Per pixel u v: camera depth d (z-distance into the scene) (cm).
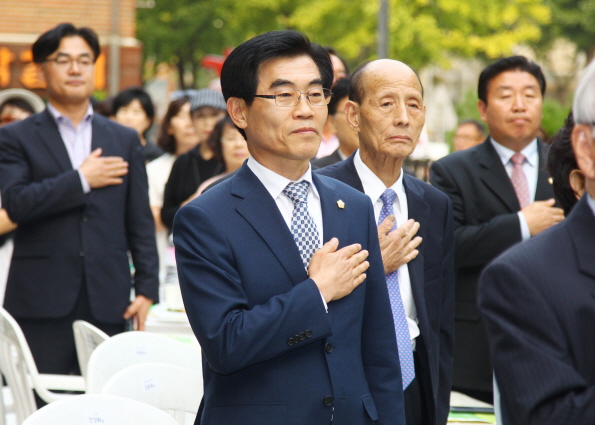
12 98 1158
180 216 409
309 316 382
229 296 388
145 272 764
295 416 388
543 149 705
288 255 403
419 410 526
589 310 303
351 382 400
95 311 732
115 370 543
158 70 3559
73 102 750
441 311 556
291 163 415
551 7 4166
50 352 730
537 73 705
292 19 2923
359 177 549
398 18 2808
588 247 312
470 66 4828
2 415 668
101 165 734
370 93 535
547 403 298
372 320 427
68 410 408
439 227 556
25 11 2469
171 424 427
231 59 415
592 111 297
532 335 307
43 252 730
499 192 688
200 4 3309
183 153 1125
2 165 734
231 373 383
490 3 2961
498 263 320
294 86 404
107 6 2527
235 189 413
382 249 512
